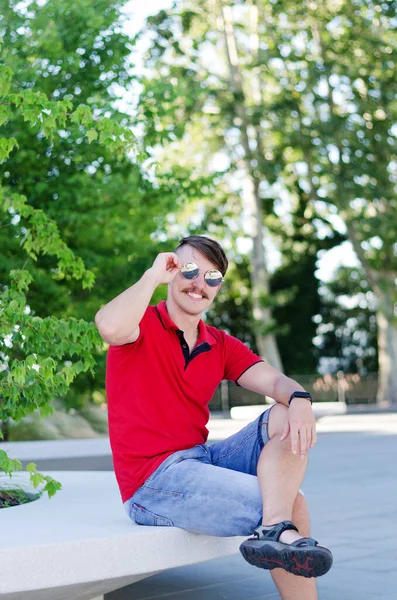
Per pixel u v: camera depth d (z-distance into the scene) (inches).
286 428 130.3
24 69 364.5
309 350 1689.2
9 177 387.9
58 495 177.5
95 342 185.3
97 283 442.6
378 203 1296.8
